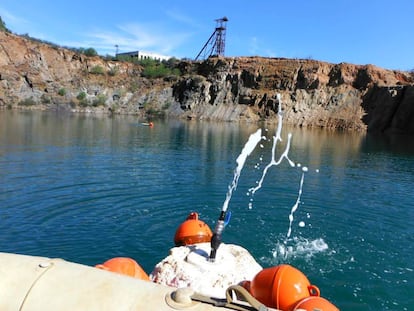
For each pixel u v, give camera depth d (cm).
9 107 5762
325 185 1384
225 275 462
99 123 4056
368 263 717
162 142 2586
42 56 6550
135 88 7012
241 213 990
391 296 596
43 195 1049
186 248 529
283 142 3177
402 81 5725
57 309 235
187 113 6316
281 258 727
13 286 250
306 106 5762
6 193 1053
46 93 6366
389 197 1234
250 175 1499
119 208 974
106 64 7319
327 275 662
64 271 264
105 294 242
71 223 845
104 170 1442
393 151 2720
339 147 2897
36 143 2106
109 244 741
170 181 1309
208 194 1155
